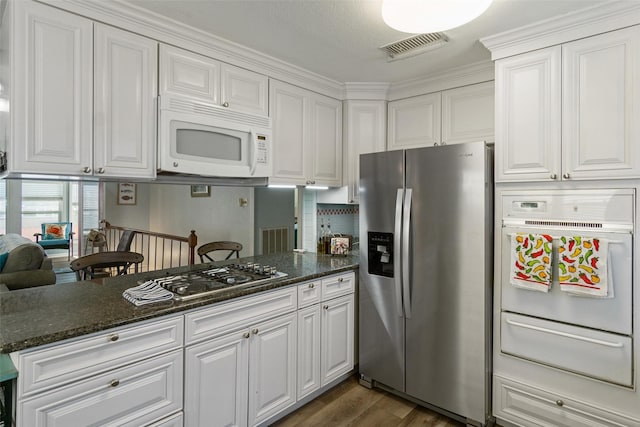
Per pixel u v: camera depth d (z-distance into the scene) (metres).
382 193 2.52
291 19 1.97
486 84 2.59
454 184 2.19
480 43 2.24
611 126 1.80
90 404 1.38
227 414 1.85
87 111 1.74
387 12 1.62
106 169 1.80
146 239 7.59
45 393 1.27
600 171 1.83
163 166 1.94
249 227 5.70
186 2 1.79
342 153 3.12
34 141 1.59
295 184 2.72
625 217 1.77
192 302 1.69
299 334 2.26
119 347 1.46
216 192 6.25
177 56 2.06
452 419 2.27
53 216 6.40
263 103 2.51
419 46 2.30
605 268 1.75
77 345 1.34
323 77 2.85
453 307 2.20
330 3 1.81
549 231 1.97
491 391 2.20
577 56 1.90
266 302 2.04
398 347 2.45
